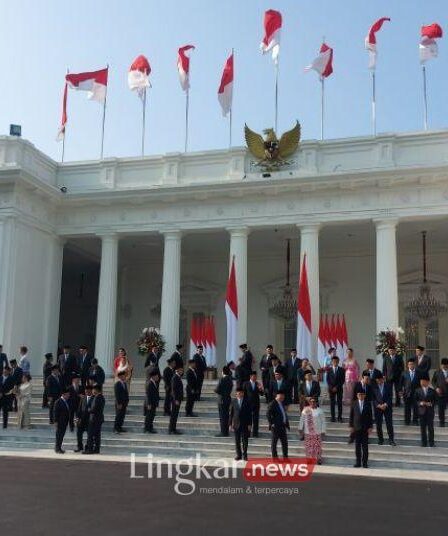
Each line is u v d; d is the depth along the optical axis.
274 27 27.30
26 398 19.12
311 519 9.13
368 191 24.47
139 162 27.53
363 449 14.71
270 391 17.16
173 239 26.52
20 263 25.44
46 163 27.61
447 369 17.58
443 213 23.50
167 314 25.91
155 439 17.16
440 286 29.66
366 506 10.22
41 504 9.95
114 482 12.20
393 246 23.94
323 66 26.70
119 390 18.02
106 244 27.31
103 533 8.14
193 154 26.75
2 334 24.22
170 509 9.70
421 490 11.97
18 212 25.25
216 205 26.20
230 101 27.42
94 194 26.83
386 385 16.22
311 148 25.22
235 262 25.45
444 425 17.34
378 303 23.70
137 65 29.20
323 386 21.95
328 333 23.33
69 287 36.72
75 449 16.97
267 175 25.44
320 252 31.70
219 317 32.59
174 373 18.22
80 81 29.25
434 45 25.69
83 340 36.44
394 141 24.38
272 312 31.84
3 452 16.53
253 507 9.97
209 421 18.52
